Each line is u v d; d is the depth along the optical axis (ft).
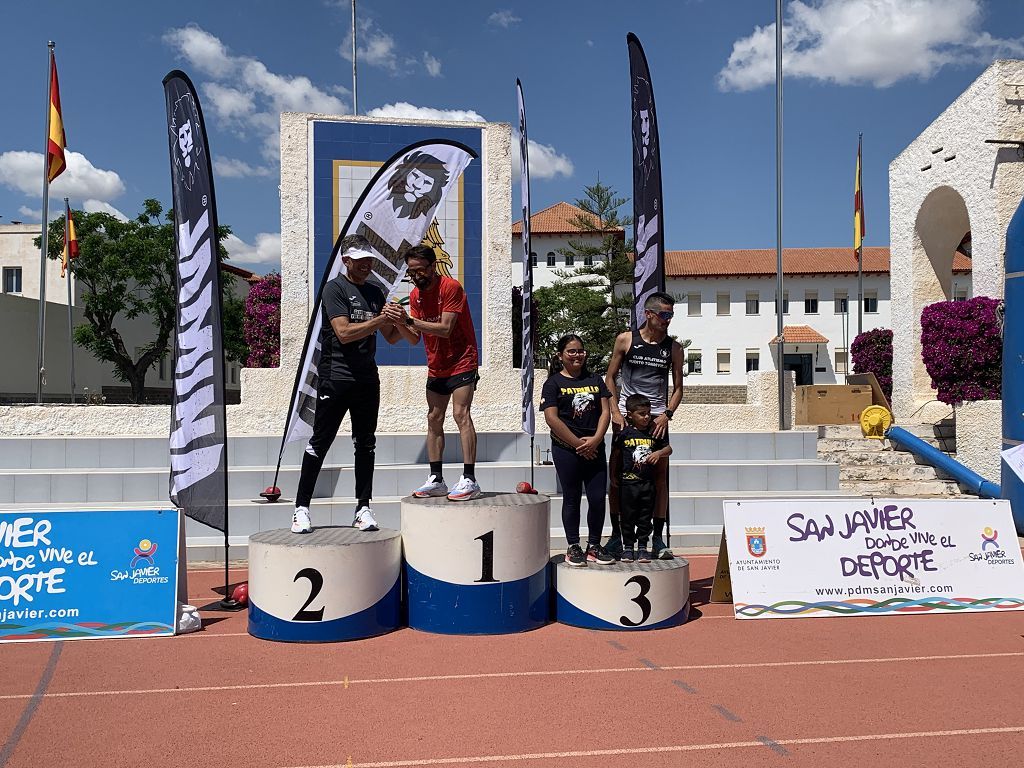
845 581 20.84
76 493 29.07
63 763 11.69
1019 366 29.96
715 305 162.20
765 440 34.32
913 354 45.75
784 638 18.45
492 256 36.35
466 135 36.55
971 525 21.68
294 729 12.97
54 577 18.66
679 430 37.32
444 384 19.99
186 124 21.20
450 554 18.58
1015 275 30.19
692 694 14.65
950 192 43.34
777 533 21.12
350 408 19.66
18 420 33.27
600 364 127.03
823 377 159.94
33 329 97.71
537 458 32.14
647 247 24.38
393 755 11.99
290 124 35.55
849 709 13.93
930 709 13.94
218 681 15.34
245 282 138.41
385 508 27.89
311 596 17.93
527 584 19.04
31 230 113.09
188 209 21.43
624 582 19.02
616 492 21.83
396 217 23.25
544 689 14.89
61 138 50.52
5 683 15.21
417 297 20.06
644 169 24.49
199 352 21.31
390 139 36.06
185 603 19.76
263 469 29.63
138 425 33.88
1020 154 38.27
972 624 19.67
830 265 160.45
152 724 13.19
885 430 38.88
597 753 12.08
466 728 13.01
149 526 19.38
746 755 12.03
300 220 35.40
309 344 22.63
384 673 15.81
